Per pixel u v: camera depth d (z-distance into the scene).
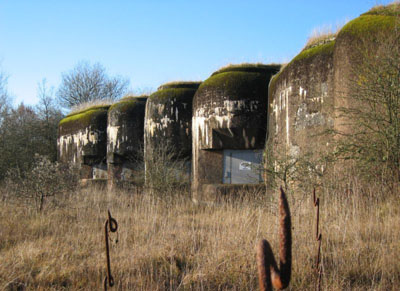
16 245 5.88
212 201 9.84
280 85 8.48
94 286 4.36
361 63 6.34
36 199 8.76
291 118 7.88
